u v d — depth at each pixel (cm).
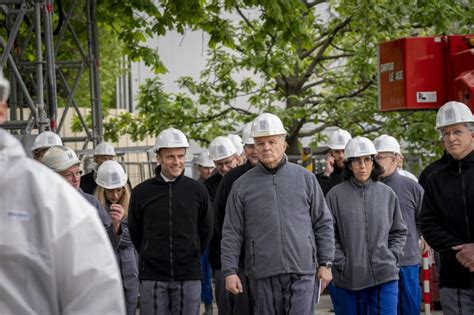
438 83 1332
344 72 2286
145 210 996
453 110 838
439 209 848
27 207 364
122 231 1062
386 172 1145
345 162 1030
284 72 2173
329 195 1034
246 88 2388
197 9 1988
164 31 2019
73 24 1952
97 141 1752
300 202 932
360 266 1013
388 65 1383
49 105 1343
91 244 366
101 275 364
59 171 975
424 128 2120
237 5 2105
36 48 1292
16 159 369
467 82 1246
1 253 359
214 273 1141
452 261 839
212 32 2097
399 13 2095
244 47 2153
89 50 1739
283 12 1825
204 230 1012
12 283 360
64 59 2094
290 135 2309
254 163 1104
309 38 1869
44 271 361
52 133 1249
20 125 1297
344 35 2309
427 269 1352
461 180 836
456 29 2091
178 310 1000
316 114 2211
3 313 358
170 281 990
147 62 2141
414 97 1334
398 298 1131
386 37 2125
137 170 2103
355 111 2208
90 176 1422
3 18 1694
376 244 1015
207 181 1331
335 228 1027
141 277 999
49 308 363
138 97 2380
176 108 2358
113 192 1102
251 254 932
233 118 2369
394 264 1020
